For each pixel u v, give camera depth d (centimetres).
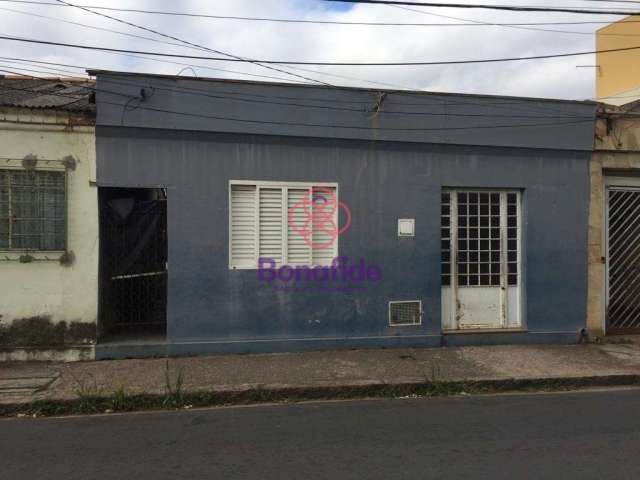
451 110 859
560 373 716
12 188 744
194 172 788
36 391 614
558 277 905
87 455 448
